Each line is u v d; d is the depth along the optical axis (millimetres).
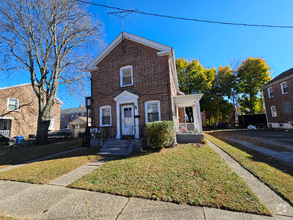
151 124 7910
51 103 14203
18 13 12211
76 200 3383
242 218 2496
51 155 8688
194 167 4855
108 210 2926
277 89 19031
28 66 13672
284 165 4812
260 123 21797
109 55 11281
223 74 27844
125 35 10820
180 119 18047
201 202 2945
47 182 4535
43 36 13805
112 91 10836
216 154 6473
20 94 18766
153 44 10086
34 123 20031
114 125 10469
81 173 5172
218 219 2502
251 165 4906
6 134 17062
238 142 9398
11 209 3166
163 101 9570
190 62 26891
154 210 2838
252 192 3238
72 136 21688
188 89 26844
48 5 12719
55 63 14188
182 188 3529
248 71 26312
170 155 6574
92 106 11234
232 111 28047
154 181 4000
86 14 13664
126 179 4262
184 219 2549
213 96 25688
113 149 8078
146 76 10109
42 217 2846
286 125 17578
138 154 7281
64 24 13773
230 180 3836
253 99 28109
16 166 6719
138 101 10078
